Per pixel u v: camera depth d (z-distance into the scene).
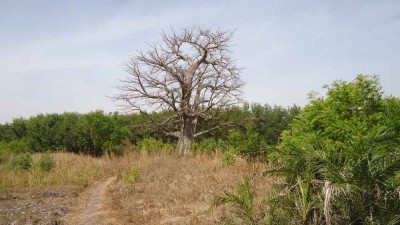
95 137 22.42
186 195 10.95
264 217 6.29
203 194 10.80
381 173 5.32
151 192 11.88
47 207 10.24
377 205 5.31
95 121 22.41
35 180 13.89
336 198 5.34
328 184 5.24
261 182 10.06
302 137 7.89
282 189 6.44
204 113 27.41
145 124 26.94
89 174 15.60
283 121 29.36
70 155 20.84
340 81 8.30
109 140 22.58
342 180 5.17
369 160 5.52
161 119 30.41
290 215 5.91
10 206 10.41
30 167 15.84
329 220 4.98
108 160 19.30
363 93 7.96
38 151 27.11
